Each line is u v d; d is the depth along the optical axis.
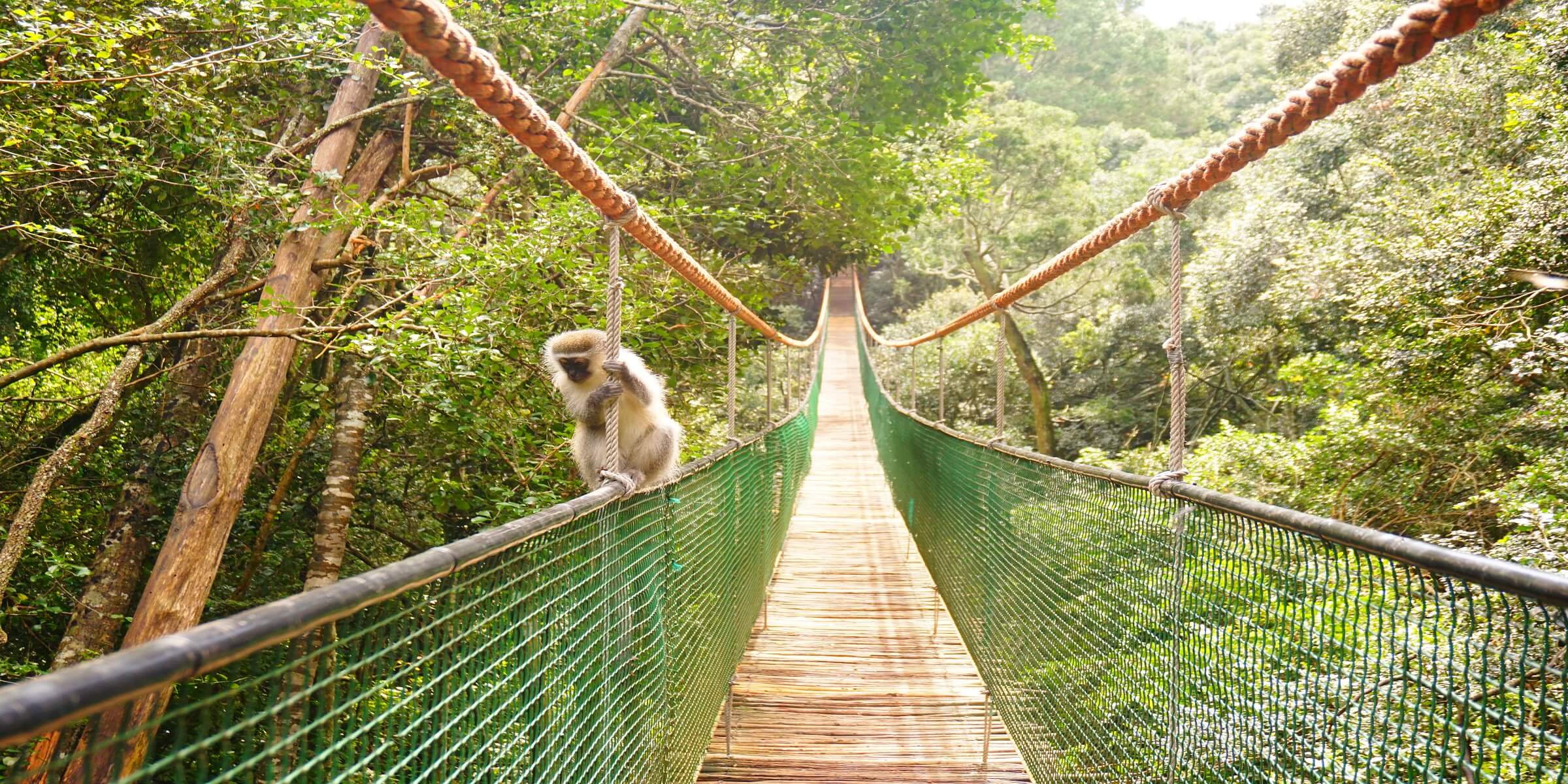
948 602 6.70
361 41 6.15
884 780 4.39
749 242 9.95
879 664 5.96
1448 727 1.52
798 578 8.11
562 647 2.11
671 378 8.20
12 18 4.51
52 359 4.71
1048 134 22.50
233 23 5.17
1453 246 7.27
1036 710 4.00
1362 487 7.66
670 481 3.46
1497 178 7.61
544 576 2.01
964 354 22.69
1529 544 5.54
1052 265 4.11
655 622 3.13
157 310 7.77
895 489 11.64
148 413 6.86
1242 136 2.24
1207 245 14.27
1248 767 2.11
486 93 1.80
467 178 8.81
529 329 5.96
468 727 1.62
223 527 5.00
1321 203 12.80
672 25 8.41
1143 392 19.78
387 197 6.04
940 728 4.99
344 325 5.08
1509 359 6.95
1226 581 2.29
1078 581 3.55
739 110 9.51
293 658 1.16
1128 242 20.52
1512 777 1.68
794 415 10.29
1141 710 2.81
